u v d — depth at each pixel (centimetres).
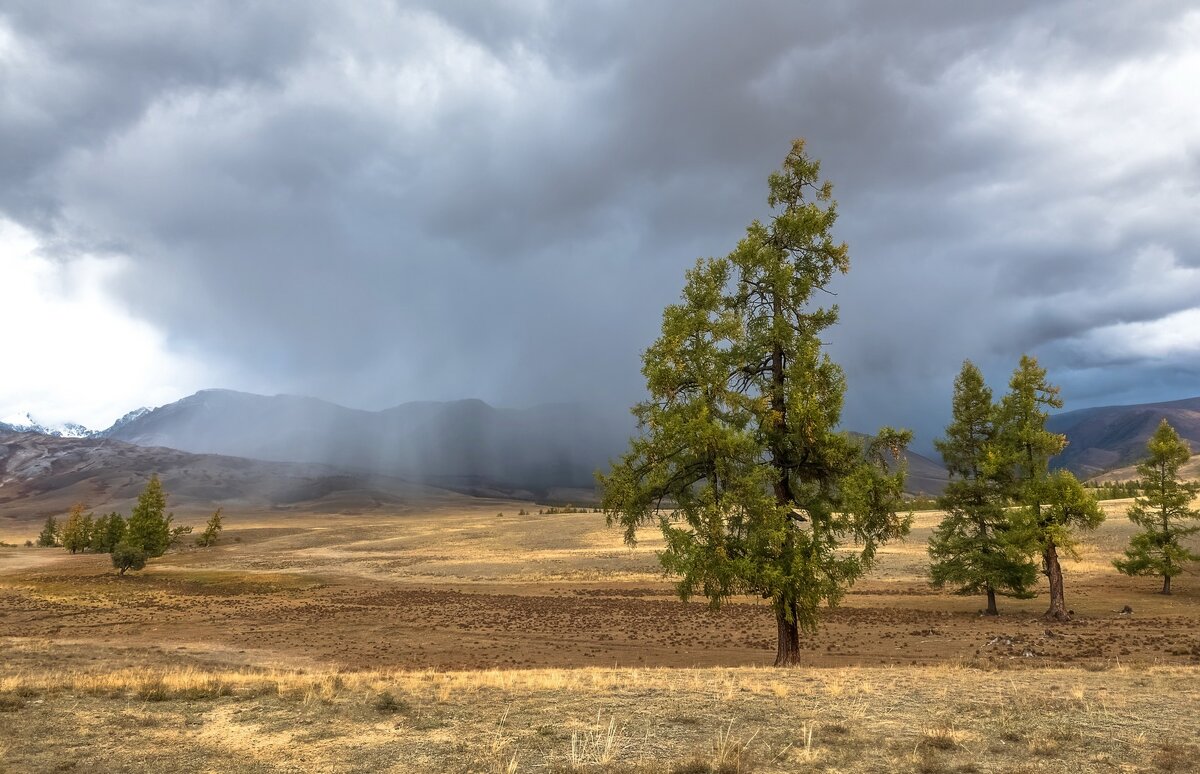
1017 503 4350
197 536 15700
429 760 818
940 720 984
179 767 808
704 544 2012
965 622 3944
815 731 931
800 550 1988
